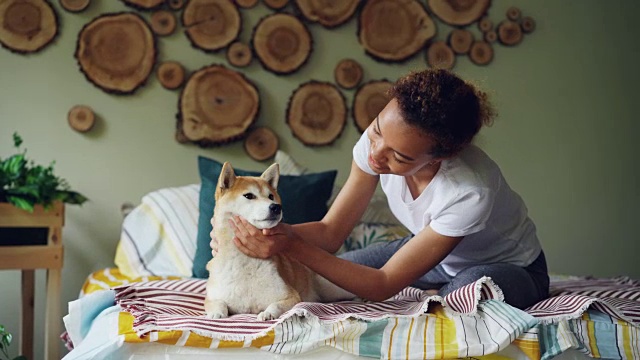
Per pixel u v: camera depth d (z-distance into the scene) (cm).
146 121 303
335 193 283
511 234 179
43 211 249
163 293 174
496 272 169
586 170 349
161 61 305
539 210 344
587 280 252
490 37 337
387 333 142
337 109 322
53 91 293
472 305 146
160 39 305
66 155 294
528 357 144
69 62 295
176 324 140
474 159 165
